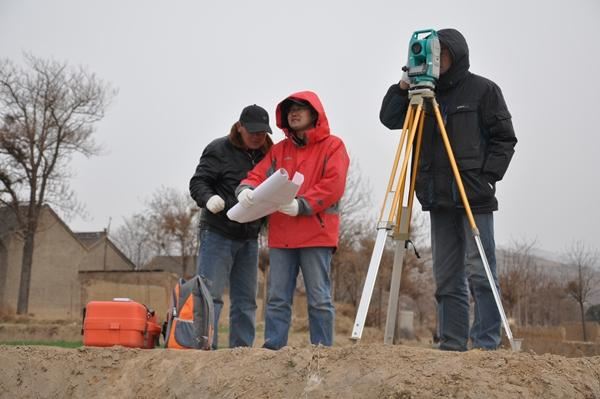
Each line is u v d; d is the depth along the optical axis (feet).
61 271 119.03
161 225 100.42
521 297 102.89
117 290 98.94
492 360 11.21
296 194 15.25
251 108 17.46
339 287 93.40
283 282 15.64
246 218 15.03
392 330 15.43
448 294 15.87
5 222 111.65
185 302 15.66
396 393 10.82
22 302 104.32
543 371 10.84
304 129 15.90
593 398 10.45
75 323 89.30
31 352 15.52
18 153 102.89
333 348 12.56
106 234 145.79
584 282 101.45
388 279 79.51
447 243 15.83
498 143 15.10
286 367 12.52
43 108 104.58
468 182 15.05
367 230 81.10
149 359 14.53
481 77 15.55
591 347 62.80
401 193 15.28
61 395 14.57
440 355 11.58
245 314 18.21
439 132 15.57
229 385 12.79
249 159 18.11
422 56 14.73
